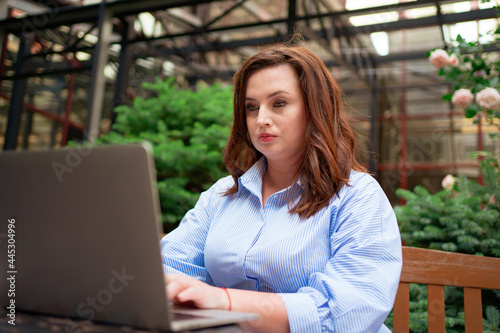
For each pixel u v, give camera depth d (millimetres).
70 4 6527
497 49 3262
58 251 629
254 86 1080
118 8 5496
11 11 6676
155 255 557
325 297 838
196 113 3459
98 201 587
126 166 564
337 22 7336
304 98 1075
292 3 5785
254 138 1102
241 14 9711
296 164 1125
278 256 980
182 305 761
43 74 6223
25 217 647
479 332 1111
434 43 9047
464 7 6844
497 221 1717
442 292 1151
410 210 1891
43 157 621
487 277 1142
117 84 6211
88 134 4996
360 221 965
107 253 589
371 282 864
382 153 10133
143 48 8055
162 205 2924
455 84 2066
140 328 577
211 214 1223
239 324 674
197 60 9727
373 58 8812
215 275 1067
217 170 3014
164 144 2996
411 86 9047
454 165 9852
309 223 1010
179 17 8391
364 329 810
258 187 1135
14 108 6516
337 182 1044
